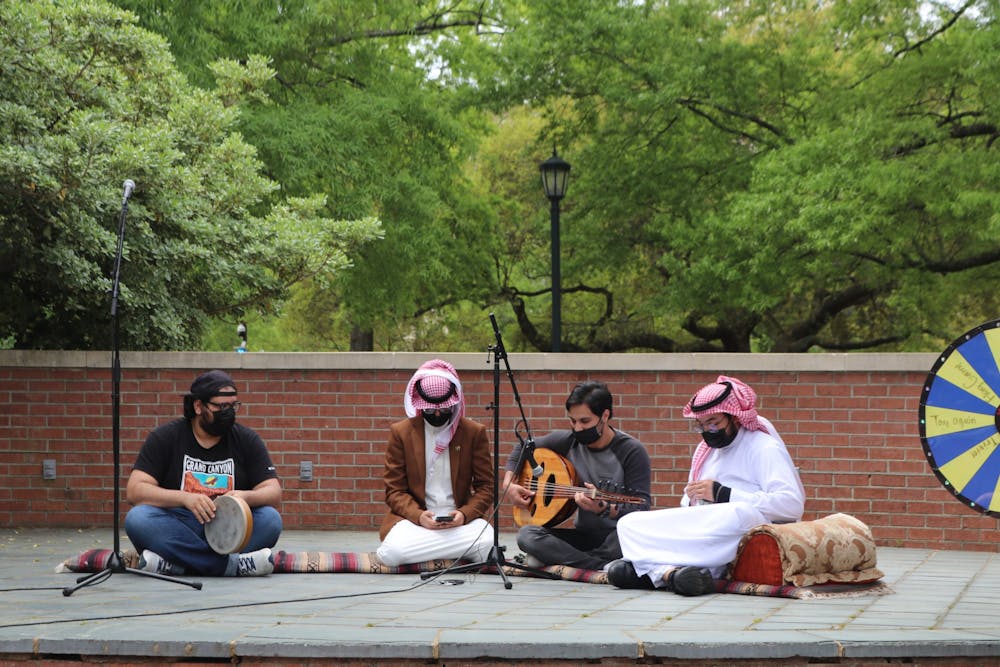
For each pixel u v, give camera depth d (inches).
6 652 180.2
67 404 401.7
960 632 188.2
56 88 427.2
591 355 379.9
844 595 236.4
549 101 874.8
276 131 719.7
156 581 253.9
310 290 1084.5
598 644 176.1
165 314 467.2
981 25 653.9
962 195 602.2
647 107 782.5
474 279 937.5
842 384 366.6
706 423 253.0
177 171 450.6
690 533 245.0
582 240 888.3
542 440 275.9
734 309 876.6
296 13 757.3
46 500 401.7
